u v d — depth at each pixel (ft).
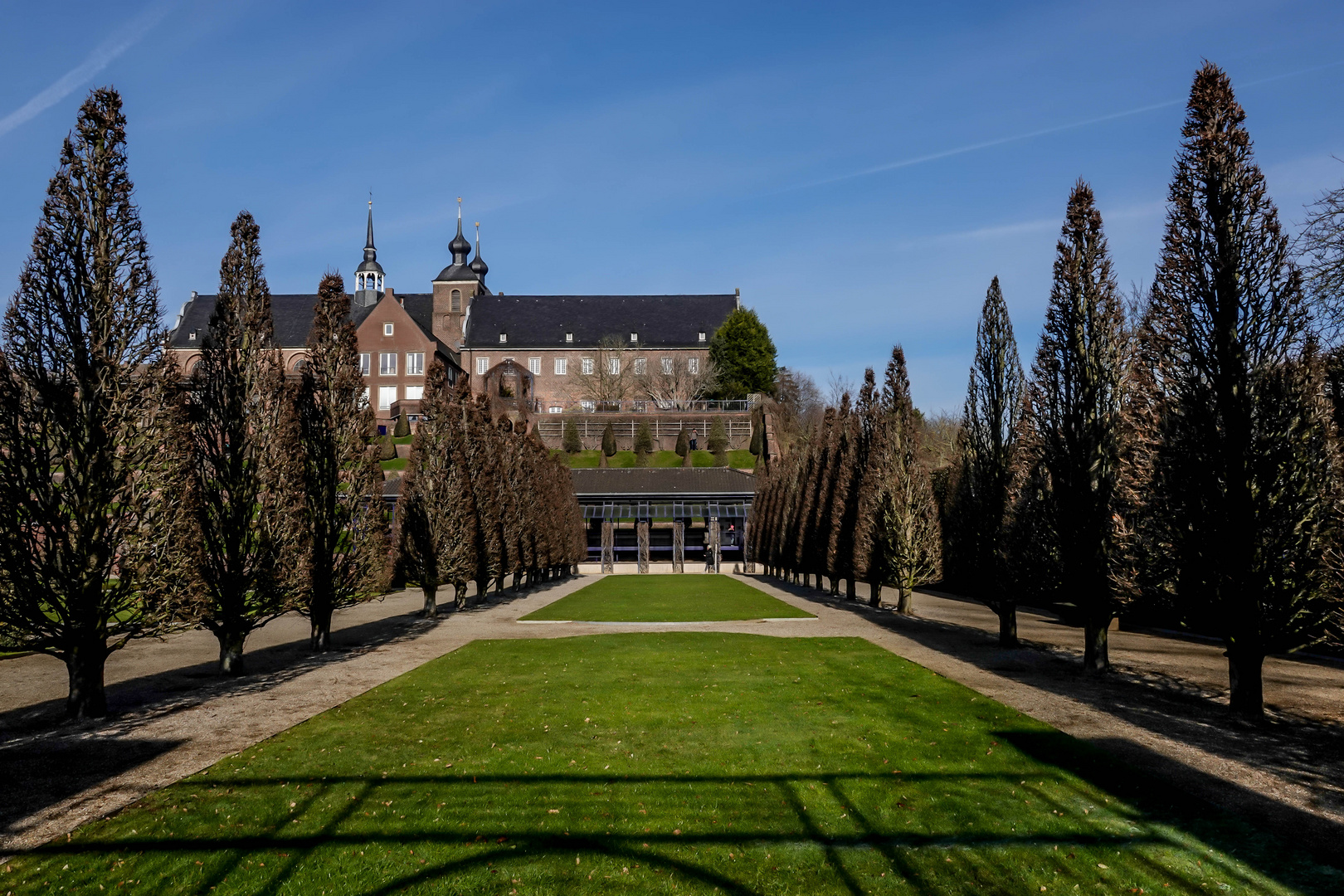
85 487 33.47
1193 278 36.29
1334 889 18.30
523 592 106.73
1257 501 33.45
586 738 30.86
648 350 280.72
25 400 32.68
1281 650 33.78
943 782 25.63
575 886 18.38
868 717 34.30
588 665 47.32
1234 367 34.58
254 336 45.47
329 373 54.49
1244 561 33.55
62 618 33.09
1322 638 32.12
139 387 35.06
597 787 25.02
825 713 34.88
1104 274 46.55
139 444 34.78
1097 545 44.78
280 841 20.75
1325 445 32.50
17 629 32.37
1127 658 50.93
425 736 31.12
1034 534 51.52
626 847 20.54
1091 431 45.34
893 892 18.25
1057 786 25.25
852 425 91.04
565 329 287.69
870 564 81.66
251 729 32.37
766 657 50.21
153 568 35.17
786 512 123.65
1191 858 20.01
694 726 32.68
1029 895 18.11
